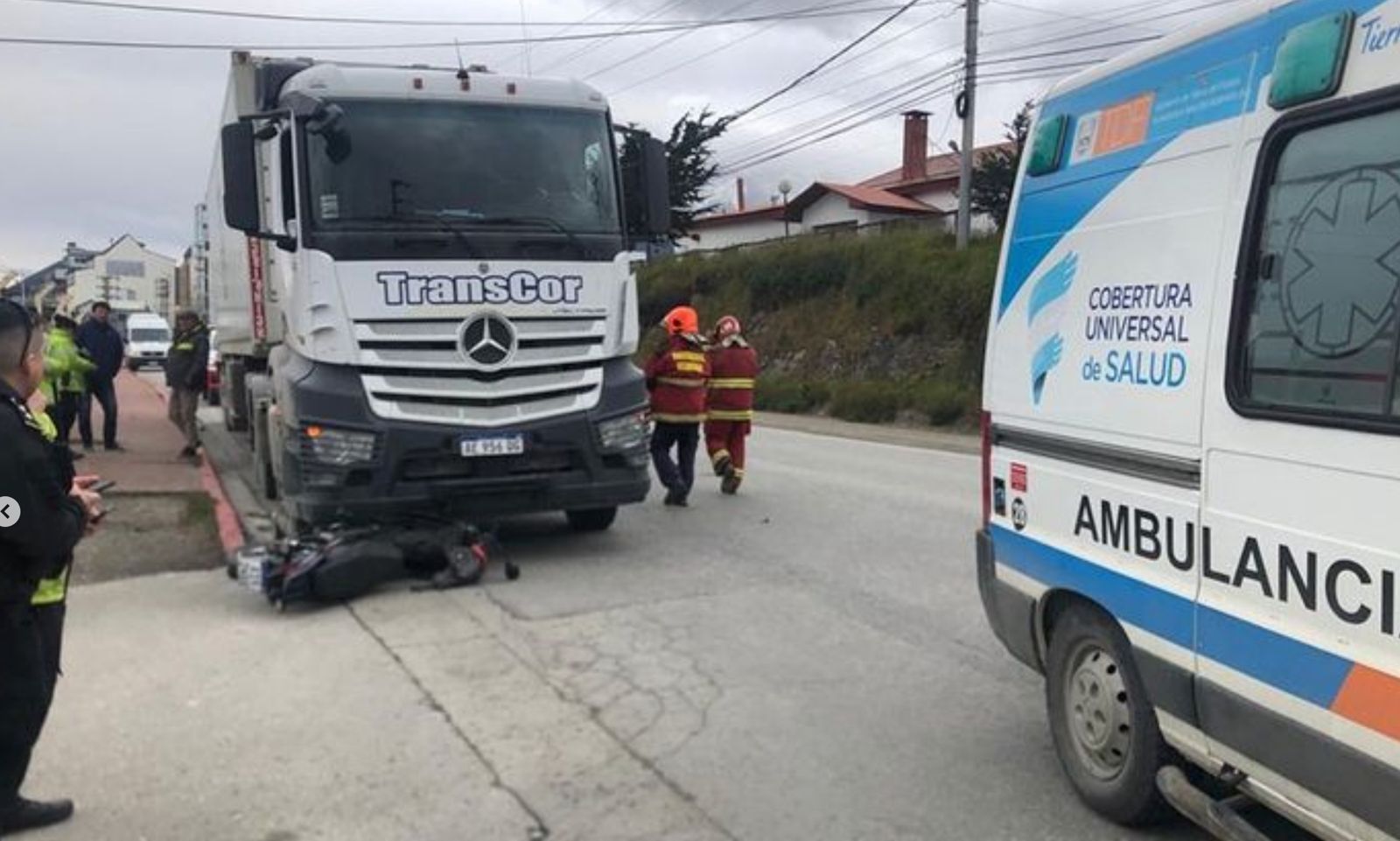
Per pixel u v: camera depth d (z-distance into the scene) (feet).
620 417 27.71
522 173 27.27
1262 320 10.55
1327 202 9.91
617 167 28.55
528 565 27.53
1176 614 11.65
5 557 12.71
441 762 15.70
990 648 20.59
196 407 48.83
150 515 34.04
